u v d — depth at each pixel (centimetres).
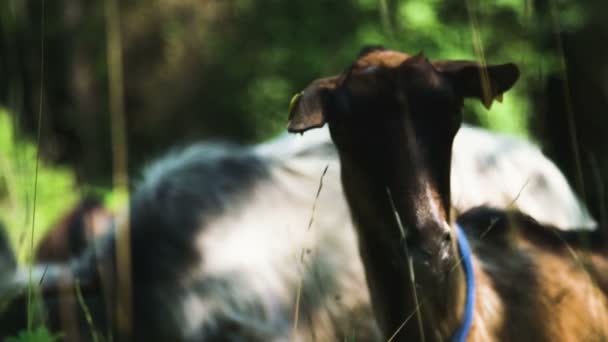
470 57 1346
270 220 756
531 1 573
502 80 485
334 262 733
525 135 903
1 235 709
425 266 443
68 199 1372
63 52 1956
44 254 962
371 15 1448
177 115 1923
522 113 992
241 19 1702
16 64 596
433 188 448
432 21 1343
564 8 665
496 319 500
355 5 1469
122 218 778
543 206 755
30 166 838
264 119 1609
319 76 1511
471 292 482
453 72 473
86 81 1955
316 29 1508
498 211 563
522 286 518
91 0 1991
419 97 459
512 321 504
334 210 758
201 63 1888
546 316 512
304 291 729
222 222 757
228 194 770
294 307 730
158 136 1947
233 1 1798
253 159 793
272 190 770
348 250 738
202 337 731
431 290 462
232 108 1652
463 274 484
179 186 772
